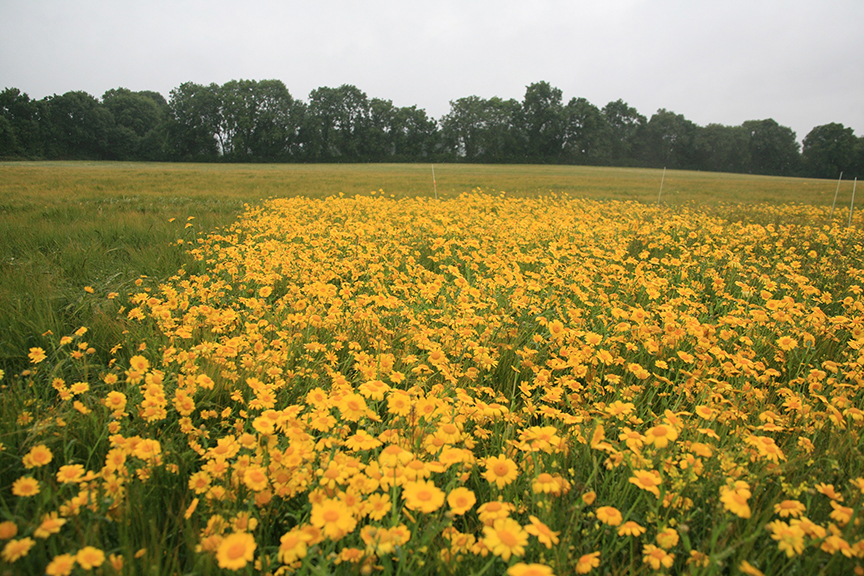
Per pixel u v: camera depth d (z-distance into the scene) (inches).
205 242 291.9
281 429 92.8
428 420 90.6
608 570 72.7
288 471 78.3
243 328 167.9
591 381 131.6
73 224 321.4
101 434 97.3
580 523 79.1
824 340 166.2
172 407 107.6
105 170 1359.5
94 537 67.8
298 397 119.4
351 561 65.9
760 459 91.9
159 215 391.5
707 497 83.0
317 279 216.5
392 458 71.2
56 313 167.8
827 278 264.4
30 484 70.6
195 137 3368.6
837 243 369.7
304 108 3737.7
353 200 564.4
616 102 4345.5
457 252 300.5
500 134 3954.2
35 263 229.6
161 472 85.8
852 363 141.4
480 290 215.3
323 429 85.7
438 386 112.5
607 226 411.8
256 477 73.9
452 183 1044.5
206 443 92.0
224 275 235.1
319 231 338.6
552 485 70.8
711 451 88.7
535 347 164.1
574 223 437.1
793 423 112.8
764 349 166.7
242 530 69.1
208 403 107.3
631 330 158.9
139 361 106.3
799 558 72.4
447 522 67.3
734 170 4291.3
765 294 216.7
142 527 71.9
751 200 873.5
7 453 86.6
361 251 274.2
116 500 72.6
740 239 367.9
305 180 999.6
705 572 63.7
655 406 129.0
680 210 633.0
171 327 147.9
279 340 139.5
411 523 72.1
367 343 155.0
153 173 1187.3
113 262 245.0
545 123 4079.7
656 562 64.8
